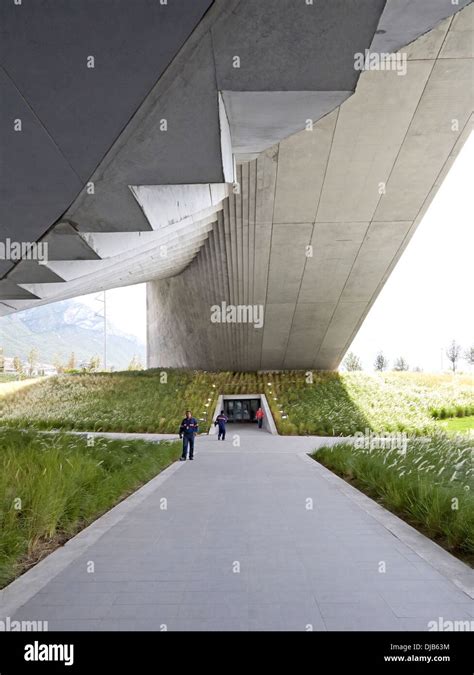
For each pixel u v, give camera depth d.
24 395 30.77
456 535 4.60
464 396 28.11
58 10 2.65
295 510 6.46
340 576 3.82
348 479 9.38
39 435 11.66
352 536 5.08
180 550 4.58
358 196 18.66
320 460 12.66
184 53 2.93
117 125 3.64
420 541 4.87
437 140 16.47
